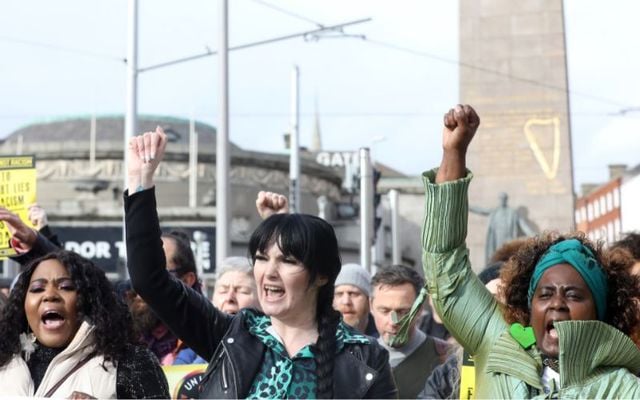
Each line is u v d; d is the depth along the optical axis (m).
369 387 5.45
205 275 42.69
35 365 6.45
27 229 8.08
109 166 60.69
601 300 5.10
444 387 7.54
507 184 34.56
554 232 5.53
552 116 34.44
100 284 6.51
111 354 6.30
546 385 5.06
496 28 34.81
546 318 5.05
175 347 8.92
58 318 6.45
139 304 8.80
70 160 60.81
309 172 63.50
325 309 5.66
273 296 5.55
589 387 4.90
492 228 33.62
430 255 5.40
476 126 5.36
